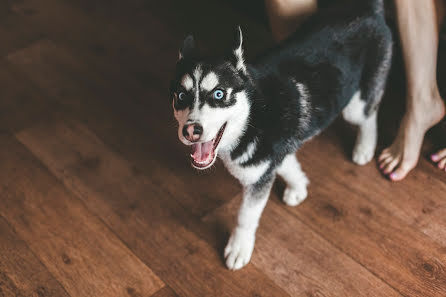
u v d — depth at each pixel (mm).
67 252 1775
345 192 1874
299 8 1911
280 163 1600
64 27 2834
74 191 1984
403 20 1723
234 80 1388
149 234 1815
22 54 2678
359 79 1685
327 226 1772
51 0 3049
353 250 1694
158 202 1920
